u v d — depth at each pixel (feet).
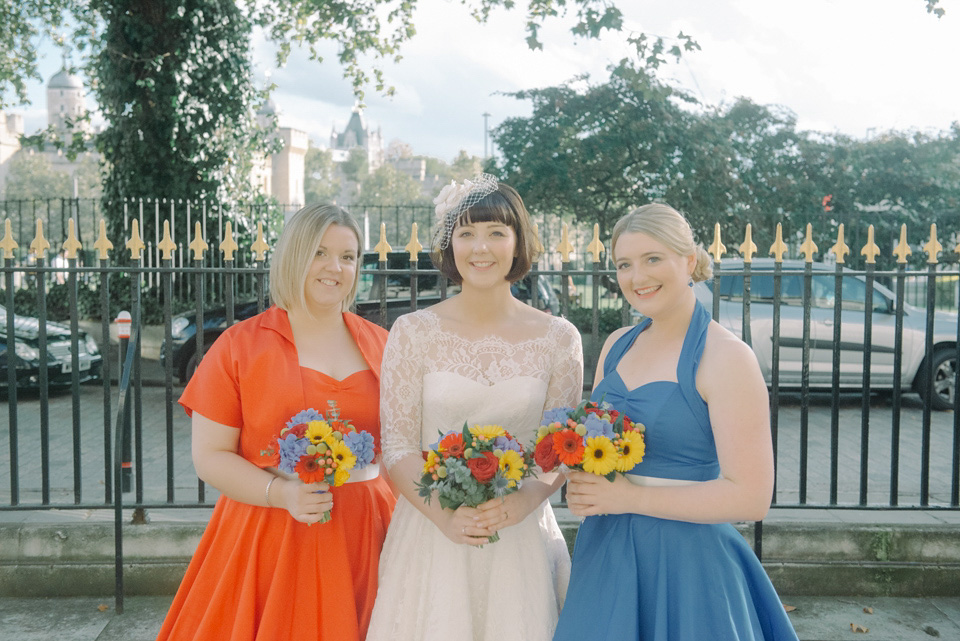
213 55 35.65
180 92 35.19
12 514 12.64
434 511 6.79
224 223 37.04
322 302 7.63
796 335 25.08
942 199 41.47
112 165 37.24
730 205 39.37
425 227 65.31
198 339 12.30
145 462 18.84
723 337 6.47
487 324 7.40
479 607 7.16
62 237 38.14
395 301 25.14
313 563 7.32
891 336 25.34
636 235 6.63
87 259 38.06
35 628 11.06
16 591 12.02
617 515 6.73
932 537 12.36
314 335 7.80
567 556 7.97
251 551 7.30
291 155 244.42
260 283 12.09
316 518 6.83
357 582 7.52
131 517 12.64
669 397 6.45
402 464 6.97
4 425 22.91
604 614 6.43
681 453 6.44
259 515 7.38
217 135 36.83
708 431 6.42
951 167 41.37
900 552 12.39
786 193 39.88
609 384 6.95
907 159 41.63
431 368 7.21
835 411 12.59
